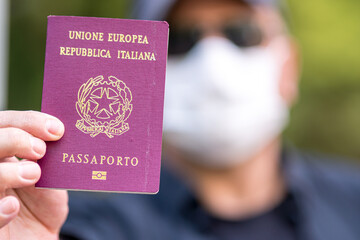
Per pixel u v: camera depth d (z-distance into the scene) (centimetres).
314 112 461
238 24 214
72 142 109
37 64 378
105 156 109
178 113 217
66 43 109
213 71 209
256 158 217
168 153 223
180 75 216
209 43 213
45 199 122
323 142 472
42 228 123
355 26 432
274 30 223
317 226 204
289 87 240
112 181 109
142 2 226
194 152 218
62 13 388
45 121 105
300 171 217
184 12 213
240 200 212
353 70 439
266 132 219
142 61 110
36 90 377
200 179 215
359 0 435
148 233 198
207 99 213
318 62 440
